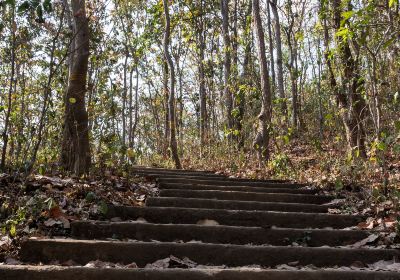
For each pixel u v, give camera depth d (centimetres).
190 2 1580
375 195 466
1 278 256
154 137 1723
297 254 329
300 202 530
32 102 586
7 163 495
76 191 436
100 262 300
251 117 1060
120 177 554
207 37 1777
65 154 527
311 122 1634
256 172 808
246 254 326
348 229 405
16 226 336
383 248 351
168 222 418
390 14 573
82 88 544
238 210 434
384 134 478
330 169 671
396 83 752
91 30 539
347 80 772
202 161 1164
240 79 1093
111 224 361
